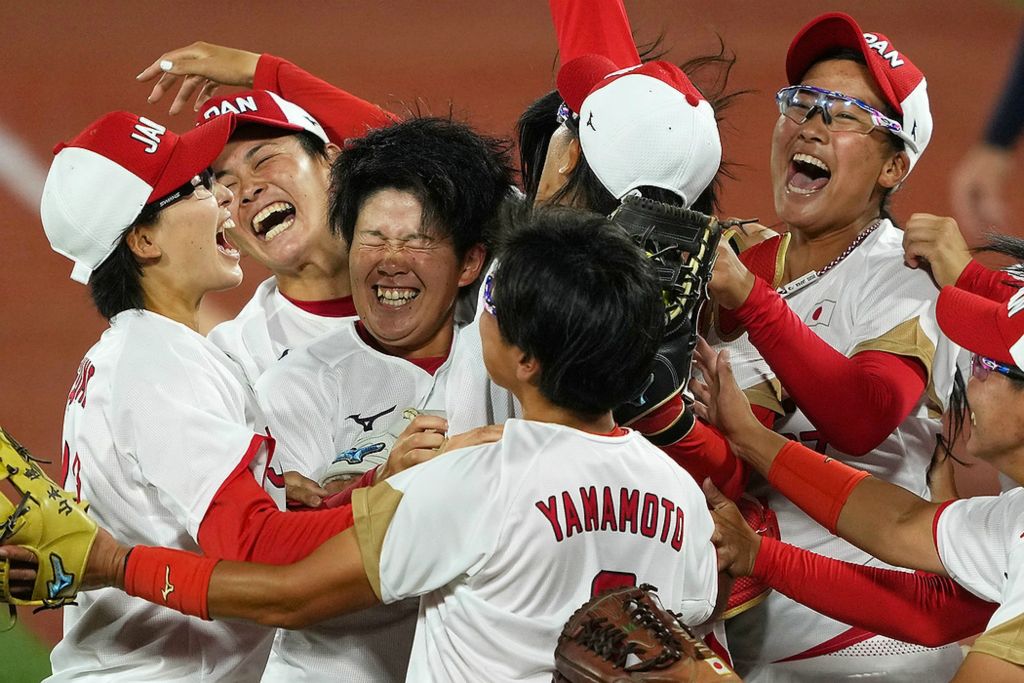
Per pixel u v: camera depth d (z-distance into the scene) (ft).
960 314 38.04
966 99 187.52
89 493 40.57
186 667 41.63
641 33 208.85
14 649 72.23
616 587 32.91
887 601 40.55
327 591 33.76
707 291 41.29
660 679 30.25
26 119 169.68
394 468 37.63
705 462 41.32
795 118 47.73
